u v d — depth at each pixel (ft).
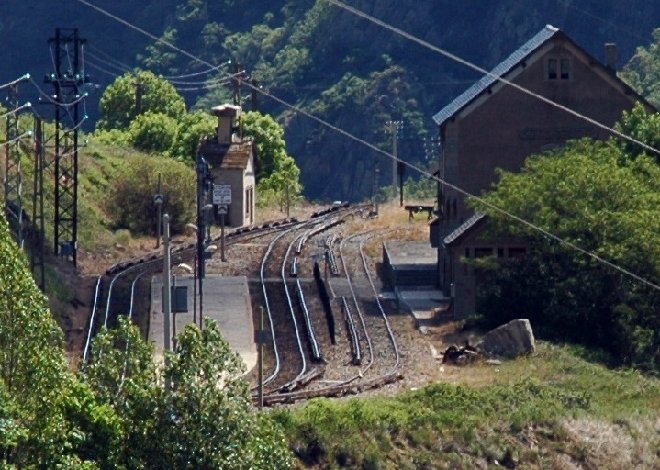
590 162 529.45
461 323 520.42
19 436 231.50
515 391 406.82
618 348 488.02
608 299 496.64
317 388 420.36
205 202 537.65
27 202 640.58
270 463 266.57
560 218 510.58
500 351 469.16
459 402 390.42
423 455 357.00
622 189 518.37
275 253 652.89
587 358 473.26
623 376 446.19
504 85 583.17
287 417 350.64
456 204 584.40
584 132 583.17
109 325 500.74
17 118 529.86
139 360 267.18
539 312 507.71
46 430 241.14
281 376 443.73
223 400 263.70
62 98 600.39
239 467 261.44
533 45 594.65
